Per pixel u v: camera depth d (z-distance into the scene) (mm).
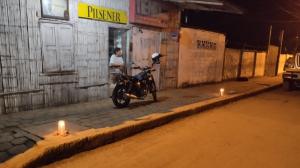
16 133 4512
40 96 6297
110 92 8102
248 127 6223
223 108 8422
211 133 5641
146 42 9203
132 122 5410
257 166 4043
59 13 6348
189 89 11070
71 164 3875
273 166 4062
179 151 4547
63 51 6582
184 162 4102
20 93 5914
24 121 5242
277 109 8531
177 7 10398
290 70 13000
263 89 12578
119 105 6820
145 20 8805
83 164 3887
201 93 10039
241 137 5438
